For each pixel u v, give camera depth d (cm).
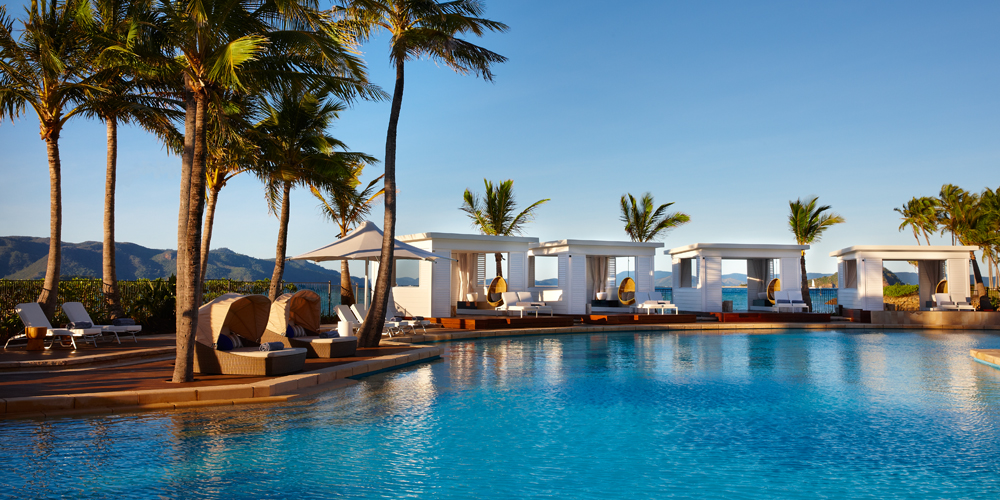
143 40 1041
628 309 2445
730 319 2403
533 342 1698
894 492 466
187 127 866
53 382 852
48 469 507
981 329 2247
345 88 1094
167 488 464
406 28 1366
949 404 800
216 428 654
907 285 4594
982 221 3719
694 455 564
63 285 1655
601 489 471
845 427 672
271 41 937
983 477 501
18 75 1331
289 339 1162
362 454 560
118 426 659
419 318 1858
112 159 1596
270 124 1800
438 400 818
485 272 2558
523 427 669
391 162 1380
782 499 450
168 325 1811
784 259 2709
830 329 2242
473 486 476
